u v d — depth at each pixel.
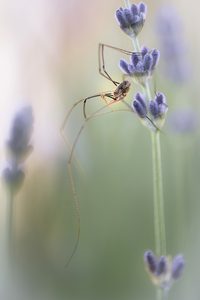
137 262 0.49
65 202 0.50
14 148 0.37
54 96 0.52
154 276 0.34
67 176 0.50
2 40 0.53
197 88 0.53
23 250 0.48
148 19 0.56
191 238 0.47
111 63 0.54
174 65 0.49
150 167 0.52
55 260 0.49
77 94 0.52
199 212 0.49
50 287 0.47
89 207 0.50
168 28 0.49
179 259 0.34
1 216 0.45
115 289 0.49
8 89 0.51
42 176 0.49
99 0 0.54
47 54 0.53
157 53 0.34
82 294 0.48
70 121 0.50
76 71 0.53
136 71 0.34
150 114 0.33
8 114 0.49
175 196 0.51
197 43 0.56
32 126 0.37
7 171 0.37
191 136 0.49
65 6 0.54
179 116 0.49
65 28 0.54
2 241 0.44
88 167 0.50
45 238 0.49
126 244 0.50
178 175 0.48
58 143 0.50
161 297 0.34
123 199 0.51
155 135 0.33
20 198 0.49
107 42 0.55
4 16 0.53
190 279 0.46
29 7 0.54
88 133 0.51
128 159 0.51
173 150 0.52
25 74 0.52
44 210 0.49
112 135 0.51
